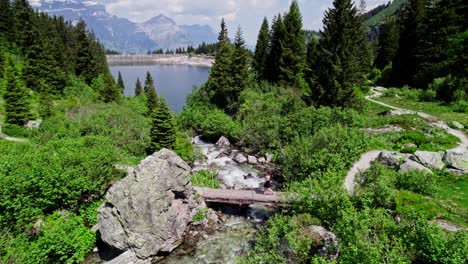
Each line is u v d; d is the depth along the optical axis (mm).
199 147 43938
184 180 22625
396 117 38000
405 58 59531
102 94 69750
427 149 27062
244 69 58500
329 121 34094
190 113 55969
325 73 43281
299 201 19625
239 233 22984
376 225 13930
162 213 20641
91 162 23641
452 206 17688
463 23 50625
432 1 54625
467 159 22500
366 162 26797
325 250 14812
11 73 43812
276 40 60344
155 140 36250
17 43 81000
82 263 19375
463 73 43625
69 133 37625
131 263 18531
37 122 45031
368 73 78188
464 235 12203
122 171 26234
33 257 16531
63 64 78438
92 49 94375
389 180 19984
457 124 33312
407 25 59719
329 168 23016
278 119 39250
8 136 39594
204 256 20406
